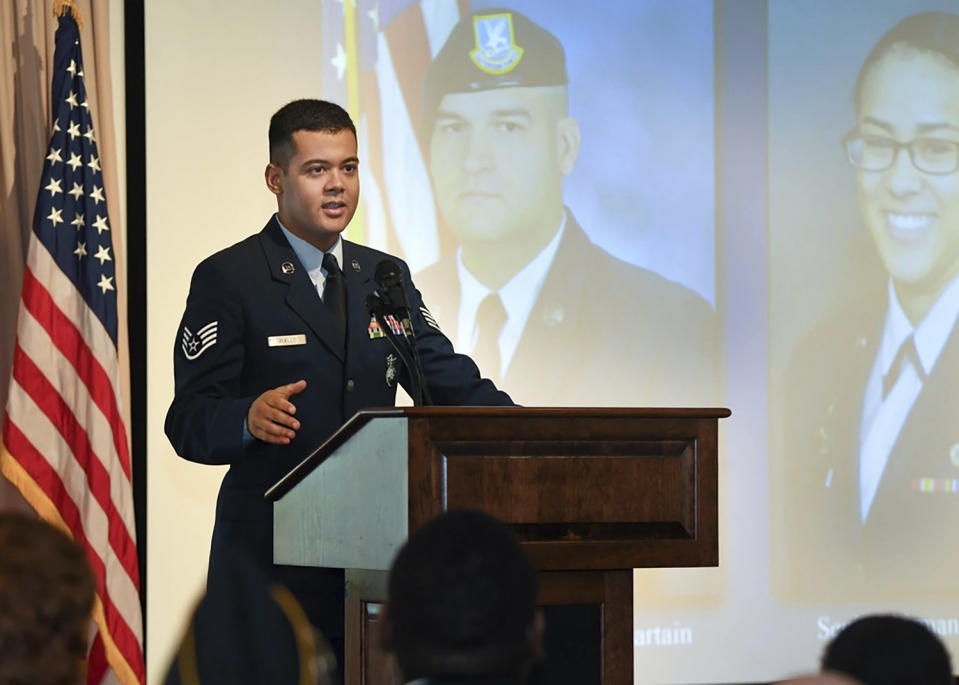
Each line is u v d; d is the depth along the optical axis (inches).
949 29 558.3
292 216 319.0
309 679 138.6
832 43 548.1
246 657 138.3
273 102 496.7
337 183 316.2
